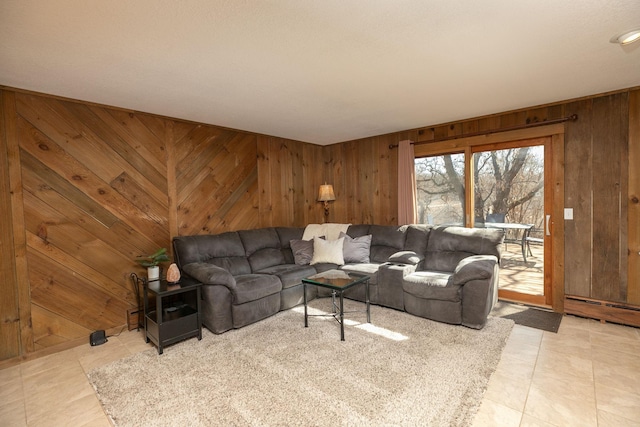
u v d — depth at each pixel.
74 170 2.98
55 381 2.36
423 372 2.31
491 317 3.35
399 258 3.81
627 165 3.07
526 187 3.74
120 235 3.26
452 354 2.57
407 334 2.96
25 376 2.44
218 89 2.80
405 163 4.52
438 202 4.44
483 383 2.17
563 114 3.39
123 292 3.27
